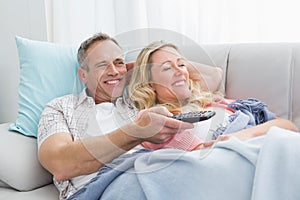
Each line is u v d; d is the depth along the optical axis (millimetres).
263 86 1283
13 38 1971
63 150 878
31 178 1058
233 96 1347
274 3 1507
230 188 644
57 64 1344
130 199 678
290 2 1480
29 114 1241
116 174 744
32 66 1323
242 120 1052
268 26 1530
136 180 694
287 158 633
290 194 600
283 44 1302
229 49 1396
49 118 1060
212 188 645
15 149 1095
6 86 2020
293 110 1234
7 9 1964
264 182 614
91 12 1984
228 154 695
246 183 647
